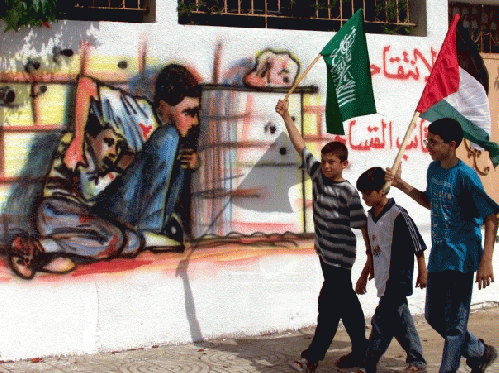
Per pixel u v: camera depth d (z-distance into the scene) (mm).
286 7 6402
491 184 7094
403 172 6418
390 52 6375
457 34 5324
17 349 5188
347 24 5539
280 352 5375
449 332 4422
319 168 5070
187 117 5664
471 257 4422
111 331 5441
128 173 5496
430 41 6543
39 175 5242
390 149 6367
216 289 5758
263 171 5902
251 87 5867
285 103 5402
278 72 5953
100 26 5402
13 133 5172
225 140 5785
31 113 5223
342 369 5000
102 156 5418
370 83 5617
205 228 5727
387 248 4664
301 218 6023
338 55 5516
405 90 6430
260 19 6398
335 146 4844
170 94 5609
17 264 5188
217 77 5758
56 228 5293
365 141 6266
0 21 5129
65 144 5312
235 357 5246
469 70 5398
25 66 5199
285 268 5973
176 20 5633
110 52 5434
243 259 5836
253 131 5871
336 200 4855
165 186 5605
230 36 5793
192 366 5016
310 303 6055
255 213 5879
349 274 4926
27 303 5215
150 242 5562
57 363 5117
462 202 4438
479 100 5453
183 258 5660
